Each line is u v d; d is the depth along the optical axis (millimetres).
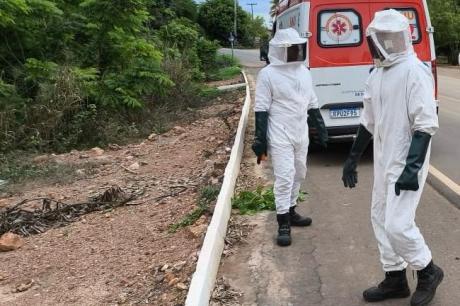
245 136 10562
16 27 11461
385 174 3688
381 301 4039
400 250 3652
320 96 7965
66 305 4316
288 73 5137
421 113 3465
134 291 4434
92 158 9484
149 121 12531
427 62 8039
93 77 11398
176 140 10992
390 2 7926
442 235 5184
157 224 5910
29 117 10148
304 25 7910
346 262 4738
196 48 27688
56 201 6844
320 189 6980
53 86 10562
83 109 11141
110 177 8172
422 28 8008
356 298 4117
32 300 4453
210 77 28766
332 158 8680
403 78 3529
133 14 12953
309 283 4398
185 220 5770
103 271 4875
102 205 6719
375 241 5148
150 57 13273
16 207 6633
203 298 3902
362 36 7914
